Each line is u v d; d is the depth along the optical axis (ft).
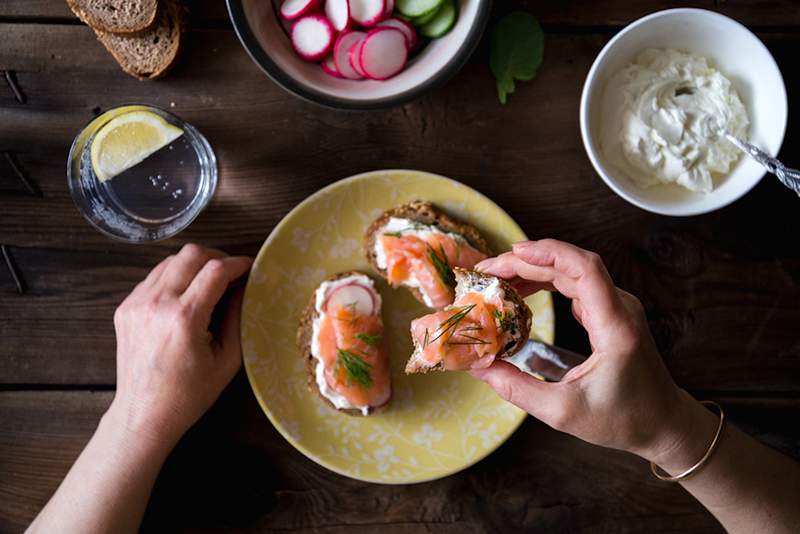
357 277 2.27
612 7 2.29
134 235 2.23
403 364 2.31
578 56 2.31
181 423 2.17
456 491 2.34
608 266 2.34
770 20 2.30
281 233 2.25
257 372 2.26
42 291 2.30
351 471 2.25
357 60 2.15
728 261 2.35
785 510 2.06
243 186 2.31
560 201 2.33
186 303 2.14
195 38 2.26
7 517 2.29
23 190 2.28
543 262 1.95
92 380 2.30
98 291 2.30
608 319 1.88
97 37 2.25
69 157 2.19
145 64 2.23
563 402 1.90
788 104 2.32
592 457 2.35
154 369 2.14
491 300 1.96
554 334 2.30
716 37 2.17
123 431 2.14
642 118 2.17
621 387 1.89
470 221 2.29
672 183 2.22
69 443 2.30
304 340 2.28
